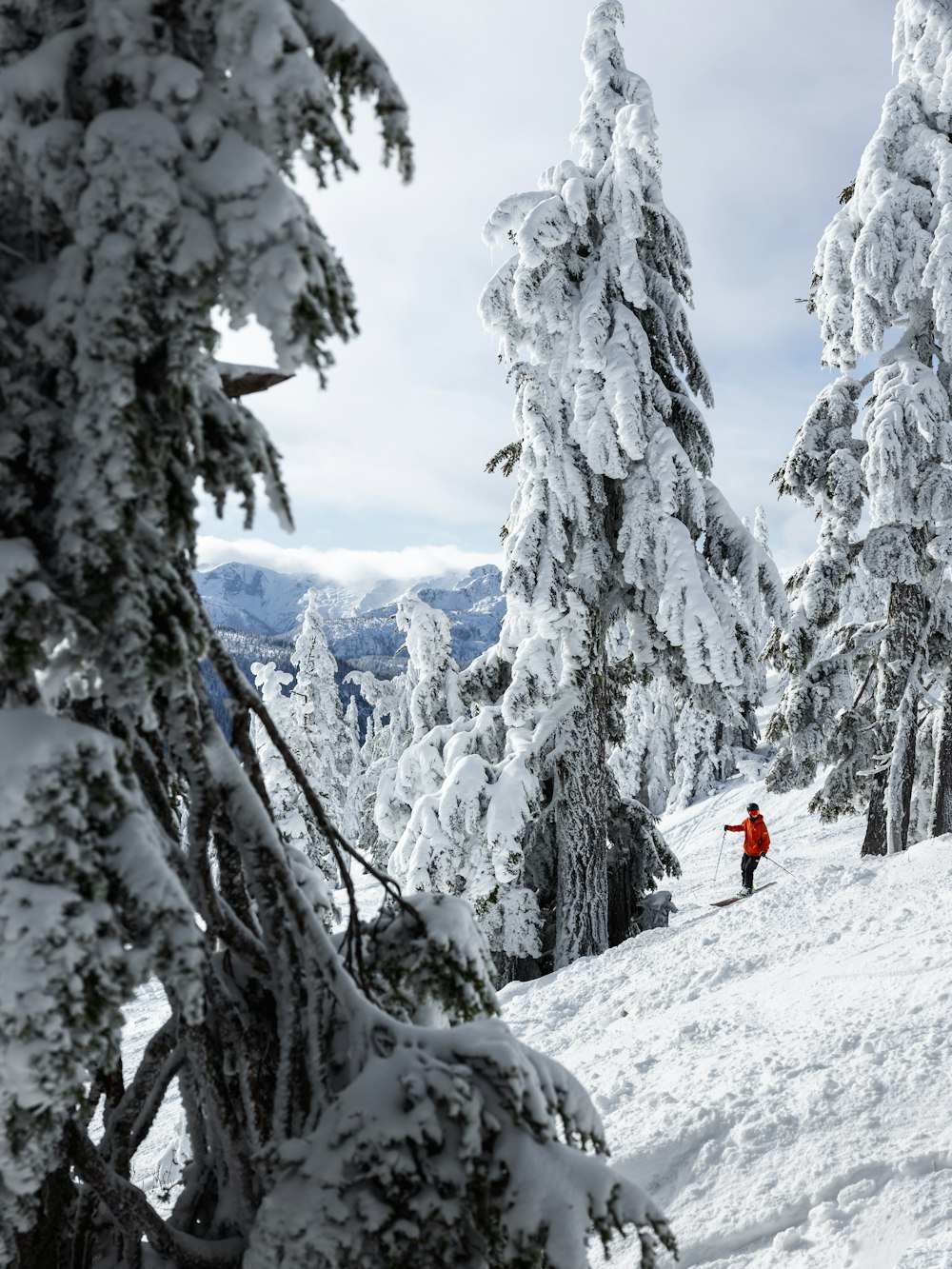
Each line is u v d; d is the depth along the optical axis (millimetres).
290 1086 2752
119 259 2113
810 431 17562
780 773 18562
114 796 2195
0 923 2018
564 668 14562
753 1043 8195
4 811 2066
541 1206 2412
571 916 14812
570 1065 9570
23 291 2336
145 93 2197
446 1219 2332
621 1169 6570
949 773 17562
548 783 15719
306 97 2146
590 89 15438
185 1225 3055
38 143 2154
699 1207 5961
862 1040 7508
